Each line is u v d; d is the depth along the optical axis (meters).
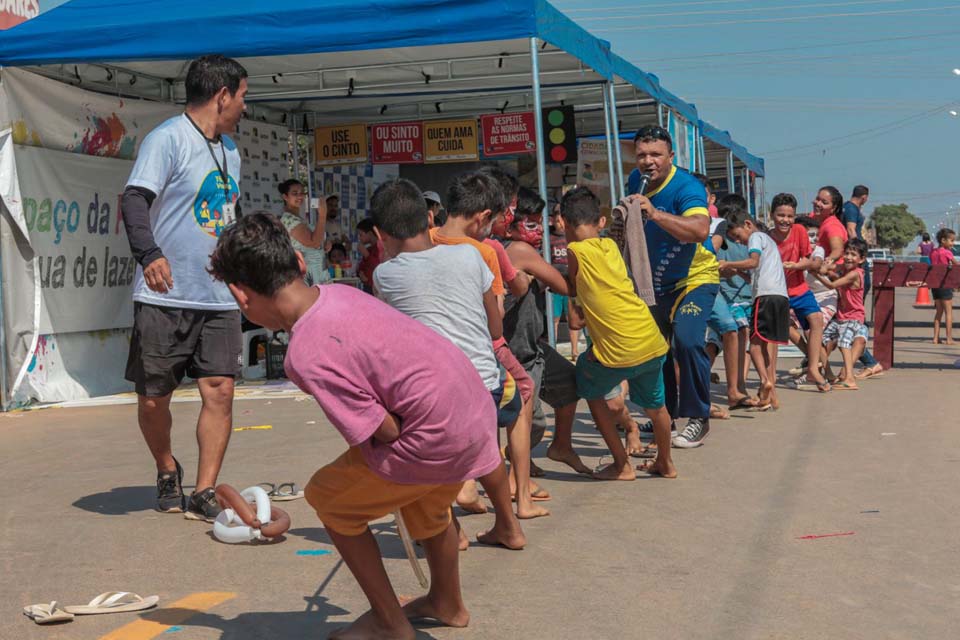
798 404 9.52
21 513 5.63
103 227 11.37
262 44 9.34
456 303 4.39
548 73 12.46
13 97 10.00
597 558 4.62
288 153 15.21
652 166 6.66
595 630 3.70
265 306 3.13
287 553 4.75
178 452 7.48
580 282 5.96
